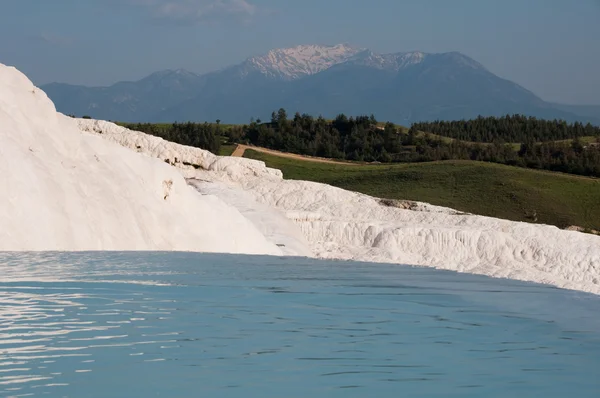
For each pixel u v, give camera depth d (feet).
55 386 28.09
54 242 77.87
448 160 550.77
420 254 159.12
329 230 166.09
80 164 94.53
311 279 63.31
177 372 30.45
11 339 35.14
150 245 90.74
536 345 37.78
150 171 106.11
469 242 161.48
